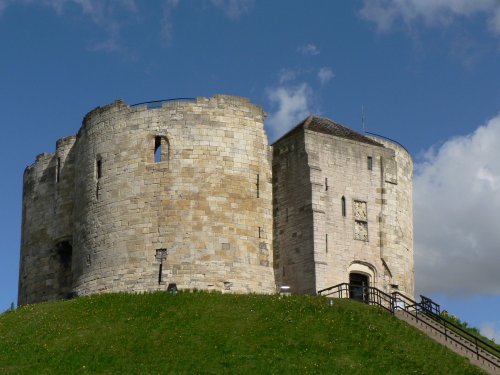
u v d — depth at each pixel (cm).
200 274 6569
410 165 7688
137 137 6900
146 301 6172
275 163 7069
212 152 6806
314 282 6581
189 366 5084
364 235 6975
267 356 5200
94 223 6944
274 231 6950
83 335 5625
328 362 5166
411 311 6412
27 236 8119
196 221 6662
